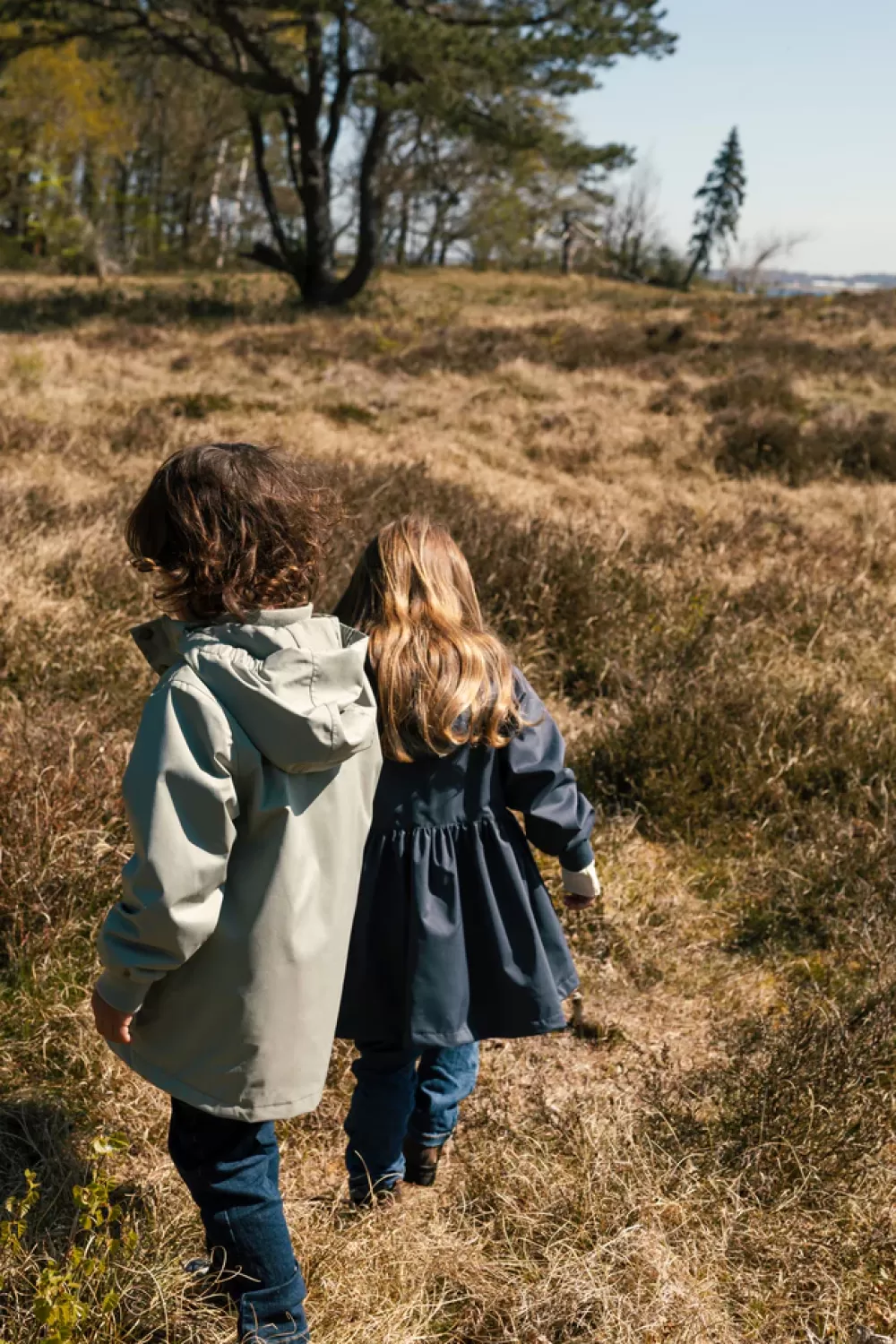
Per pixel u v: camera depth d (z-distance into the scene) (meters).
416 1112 2.20
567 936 3.12
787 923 3.29
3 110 34.44
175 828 1.43
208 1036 1.60
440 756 1.94
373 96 22.70
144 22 23.05
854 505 9.01
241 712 1.48
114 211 42.16
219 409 10.63
